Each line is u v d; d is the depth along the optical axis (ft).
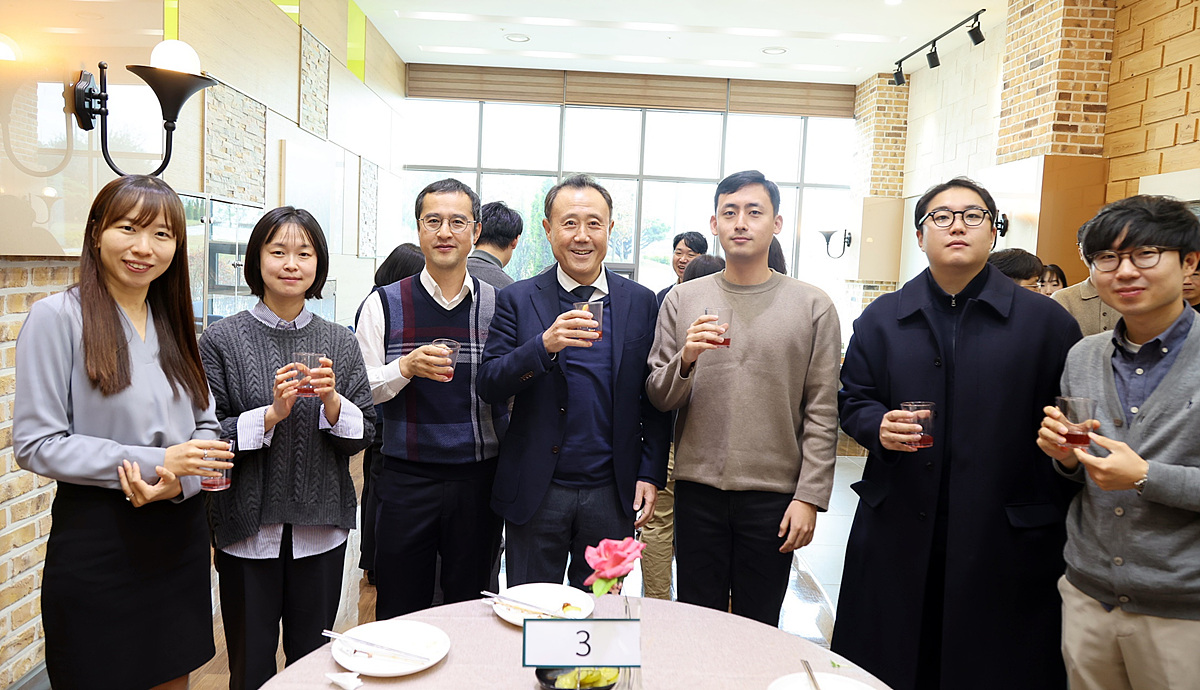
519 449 6.81
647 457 7.06
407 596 7.43
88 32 8.48
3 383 8.08
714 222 7.22
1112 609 5.40
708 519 6.98
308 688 4.28
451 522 7.39
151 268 5.32
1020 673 6.01
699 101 29.09
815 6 21.29
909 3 20.75
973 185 6.20
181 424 5.61
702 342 6.16
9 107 7.39
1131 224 5.24
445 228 7.29
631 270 30.30
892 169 28.04
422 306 7.57
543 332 6.64
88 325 5.16
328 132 19.61
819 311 6.92
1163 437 5.17
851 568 6.79
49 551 5.19
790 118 29.96
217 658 9.12
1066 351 6.18
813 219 30.42
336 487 6.44
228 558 6.19
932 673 6.44
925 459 6.25
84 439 5.04
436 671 4.46
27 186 7.65
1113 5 16.31
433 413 7.29
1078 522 5.71
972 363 6.15
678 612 5.44
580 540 6.88
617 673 4.05
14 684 8.25
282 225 6.29
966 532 6.03
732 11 21.97
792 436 6.87
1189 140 13.94
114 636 5.25
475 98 28.81
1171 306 5.36
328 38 19.47
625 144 29.81
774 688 4.24
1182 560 5.08
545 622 3.88
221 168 13.24
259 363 6.37
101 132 8.59
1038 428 6.16
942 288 6.44
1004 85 18.98
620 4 21.72
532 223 30.04
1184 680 5.03
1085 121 16.56
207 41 12.53
